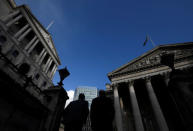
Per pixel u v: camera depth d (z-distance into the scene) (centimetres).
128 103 2753
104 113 362
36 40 3478
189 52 2042
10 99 347
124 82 2367
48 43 4200
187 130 238
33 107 427
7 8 2889
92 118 371
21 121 373
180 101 274
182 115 263
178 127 1809
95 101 401
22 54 2738
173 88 304
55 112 483
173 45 2338
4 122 321
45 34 4094
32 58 3244
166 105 2422
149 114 2422
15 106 360
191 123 229
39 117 445
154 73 2130
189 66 1834
